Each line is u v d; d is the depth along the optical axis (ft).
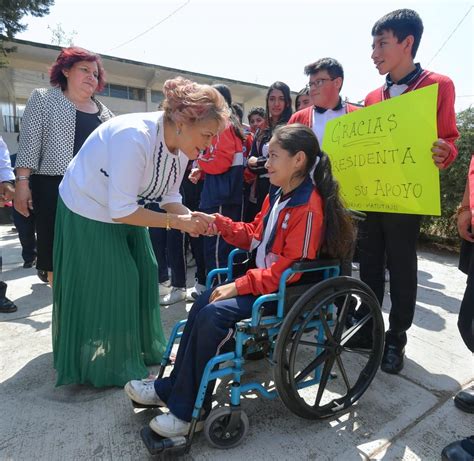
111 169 5.65
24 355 8.18
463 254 6.49
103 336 6.68
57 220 6.84
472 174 5.95
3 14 35.81
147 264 7.29
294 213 5.84
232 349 5.67
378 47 7.16
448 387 7.20
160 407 6.38
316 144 6.06
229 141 9.66
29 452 5.43
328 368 6.01
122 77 42.80
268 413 6.36
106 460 5.31
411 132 6.57
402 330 7.68
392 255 7.41
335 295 5.64
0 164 9.12
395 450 5.61
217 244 9.78
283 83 10.39
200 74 41.73
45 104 7.99
